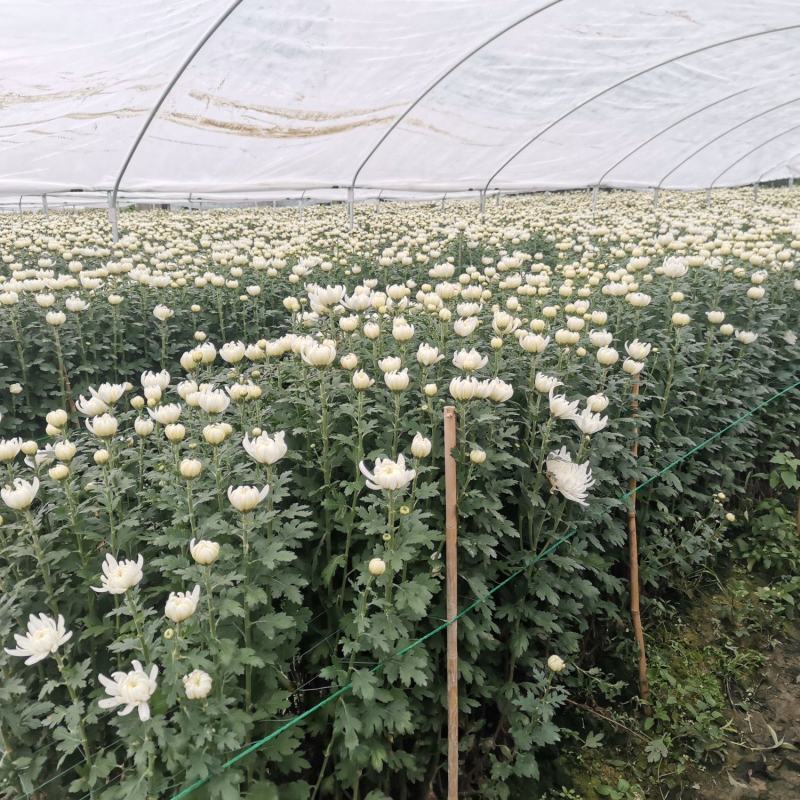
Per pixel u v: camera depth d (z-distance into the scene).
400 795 2.59
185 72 6.58
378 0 5.77
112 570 1.83
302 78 7.14
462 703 2.59
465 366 2.66
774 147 17.09
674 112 11.66
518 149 11.62
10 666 2.11
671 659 3.63
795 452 5.16
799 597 4.11
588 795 2.92
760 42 8.40
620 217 12.59
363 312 3.96
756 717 3.34
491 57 7.64
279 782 2.39
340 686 2.23
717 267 5.29
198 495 2.33
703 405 4.18
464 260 8.54
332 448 2.86
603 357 3.21
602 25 7.25
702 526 4.06
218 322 5.90
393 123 9.03
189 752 1.82
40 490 2.63
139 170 9.25
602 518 3.15
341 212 18.00
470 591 2.67
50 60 6.15
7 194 10.95
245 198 16.33
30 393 4.77
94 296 5.47
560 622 3.03
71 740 1.94
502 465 2.76
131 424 4.35
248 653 1.94
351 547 2.79
